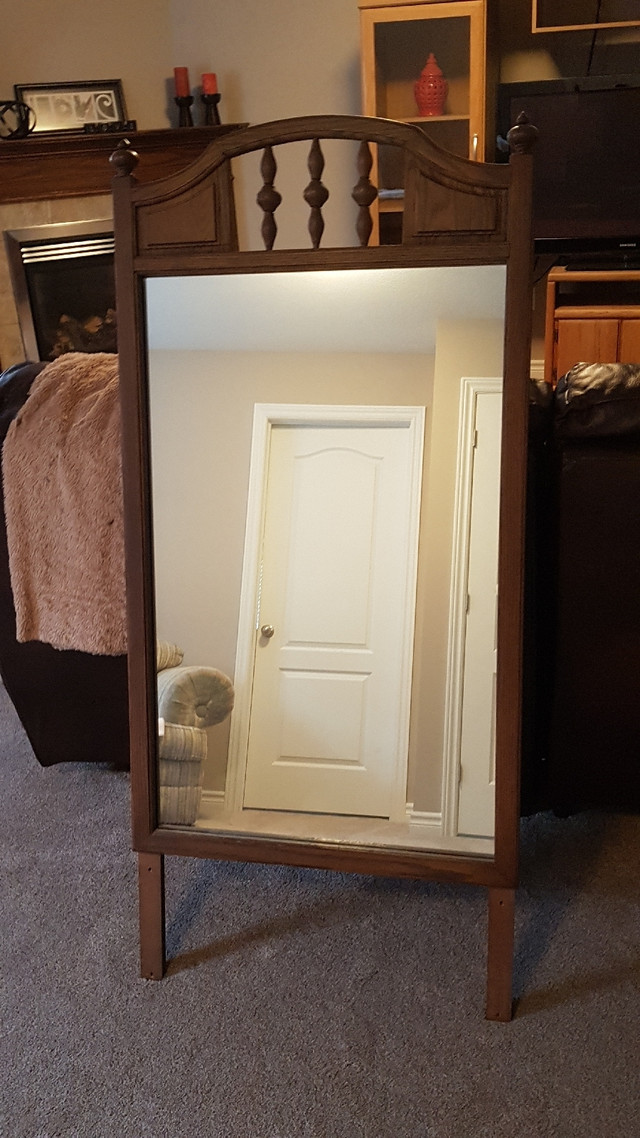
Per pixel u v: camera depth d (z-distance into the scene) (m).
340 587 1.61
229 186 1.51
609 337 4.62
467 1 4.25
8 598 2.16
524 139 1.40
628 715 1.90
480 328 1.49
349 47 4.81
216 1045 1.43
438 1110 1.30
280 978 1.58
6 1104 1.33
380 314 1.52
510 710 1.48
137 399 1.57
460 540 1.54
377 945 1.66
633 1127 1.27
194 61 4.96
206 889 1.84
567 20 4.53
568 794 2.01
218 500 1.61
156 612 1.63
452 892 1.83
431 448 1.54
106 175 4.64
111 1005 1.52
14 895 1.83
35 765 2.41
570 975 1.57
